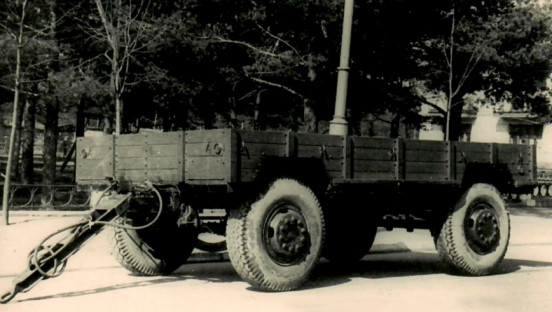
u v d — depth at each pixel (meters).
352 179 9.69
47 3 21.53
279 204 9.05
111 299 8.58
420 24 24.64
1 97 25.16
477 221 11.10
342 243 11.98
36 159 49.03
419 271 11.68
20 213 21.11
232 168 8.59
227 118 27.00
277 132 9.00
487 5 26.41
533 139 45.28
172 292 9.12
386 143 10.16
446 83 27.19
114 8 20.64
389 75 24.64
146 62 21.80
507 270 11.86
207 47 22.86
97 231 8.83
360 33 22.77
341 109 11.63
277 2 22.95
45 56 21.17
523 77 27.47
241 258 8.84
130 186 9.60
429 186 10.77
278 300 8.52
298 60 23.27
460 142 11.11
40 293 9.09
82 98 22.83
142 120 28.42
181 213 9.55
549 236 18.47
